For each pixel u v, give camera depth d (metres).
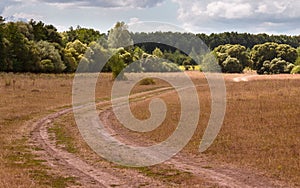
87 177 13.75
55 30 90.56
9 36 69.62
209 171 14.66
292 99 30.28
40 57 72.62
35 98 35.88
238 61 96.50
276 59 102.94
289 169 14.52
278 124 21.95
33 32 85.06
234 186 12.85
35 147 18.39
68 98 37.44
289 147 17.48
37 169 14.48
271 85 42.31
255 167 14.94
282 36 144.62
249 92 36.44
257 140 18.83
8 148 17.92
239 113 25.59
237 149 17.56
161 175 14.17
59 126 24.06
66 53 80.31
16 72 67.00
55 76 61.72
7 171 13.79
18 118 26.27
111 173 14.36
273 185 12.98
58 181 13.07
